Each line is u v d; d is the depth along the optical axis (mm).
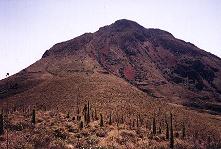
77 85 145625
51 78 176125
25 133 67188
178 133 99188
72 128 78438
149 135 86125
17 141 60062
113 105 118625
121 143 75000
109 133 80000
